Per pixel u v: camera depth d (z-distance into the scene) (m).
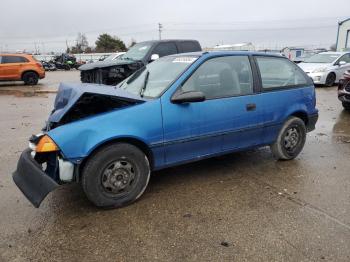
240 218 3.58
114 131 3.63
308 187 4.36
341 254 2.97
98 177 3.63
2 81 18.20
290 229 3.37
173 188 4.35
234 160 5.39
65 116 3.79
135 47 11.38
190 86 4.18
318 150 5.90
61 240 3.21
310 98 5.46
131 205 3.89
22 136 6.89
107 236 3.28
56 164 3.58
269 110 4.86
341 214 3.66
